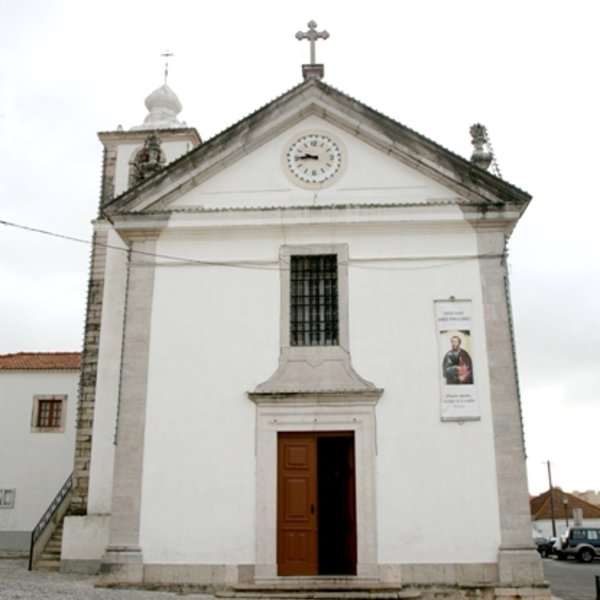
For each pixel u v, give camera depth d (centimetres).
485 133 1536
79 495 1758
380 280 1395
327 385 1345
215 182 1473
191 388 1361
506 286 1384
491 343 1352
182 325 1395
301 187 1459
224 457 1323
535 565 1232
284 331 1380
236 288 1408
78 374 2655
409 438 1311
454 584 1240
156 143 1633
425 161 1440
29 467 2566
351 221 1414
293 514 1307
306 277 1429
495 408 1317
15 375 2662
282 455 1331
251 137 1476
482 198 1417
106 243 1898
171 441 1336
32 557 1664
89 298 1883
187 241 1438
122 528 1296
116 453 1331
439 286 1388
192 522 1295
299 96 1487
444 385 1333
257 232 1429
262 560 1268
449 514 1273
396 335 1366
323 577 1263
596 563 3136
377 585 1223
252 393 1338
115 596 1149
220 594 1201
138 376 1370
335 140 1480
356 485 1298
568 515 5347
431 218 1406
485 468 1290
